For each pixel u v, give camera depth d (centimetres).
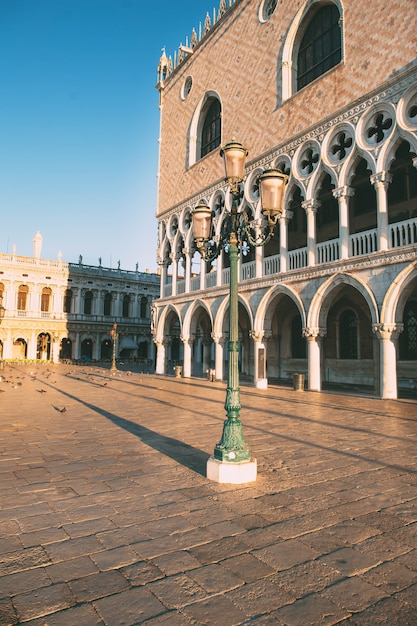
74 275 5744
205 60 2839
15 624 304
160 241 3266
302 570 383
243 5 2473
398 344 2144
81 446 855
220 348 2523
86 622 308
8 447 847
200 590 350
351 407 1406
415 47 1509
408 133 1500
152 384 2383
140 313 6309
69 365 5062
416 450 820
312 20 2066
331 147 1816
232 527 471
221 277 2528
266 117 2206
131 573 376
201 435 960
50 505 534
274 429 1029
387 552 417
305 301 1898
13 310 5319
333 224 2480
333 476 657
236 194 723
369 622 312
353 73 1734
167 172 3234
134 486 606
